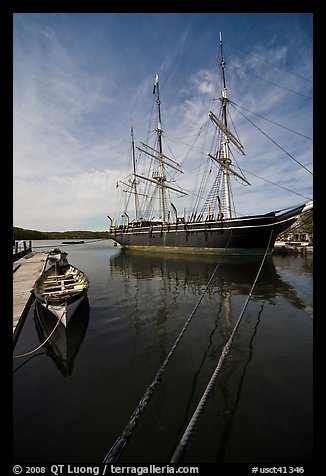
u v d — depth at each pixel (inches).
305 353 263.4
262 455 138.9
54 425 165.8
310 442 145.0
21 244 1792.6
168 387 205.8
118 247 3137.3
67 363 249.9
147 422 166.4
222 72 1234.0
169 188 1787.6
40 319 372.2
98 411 179.2
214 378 186.9
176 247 1417.3
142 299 518.3
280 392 194.4
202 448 144.5
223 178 1299.2
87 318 395.9
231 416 168.6
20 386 210.5
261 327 342.3
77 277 536.4
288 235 1991.9
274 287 591.2
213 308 439.5
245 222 1032.2
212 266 969.5
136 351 276.2
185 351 274.1
